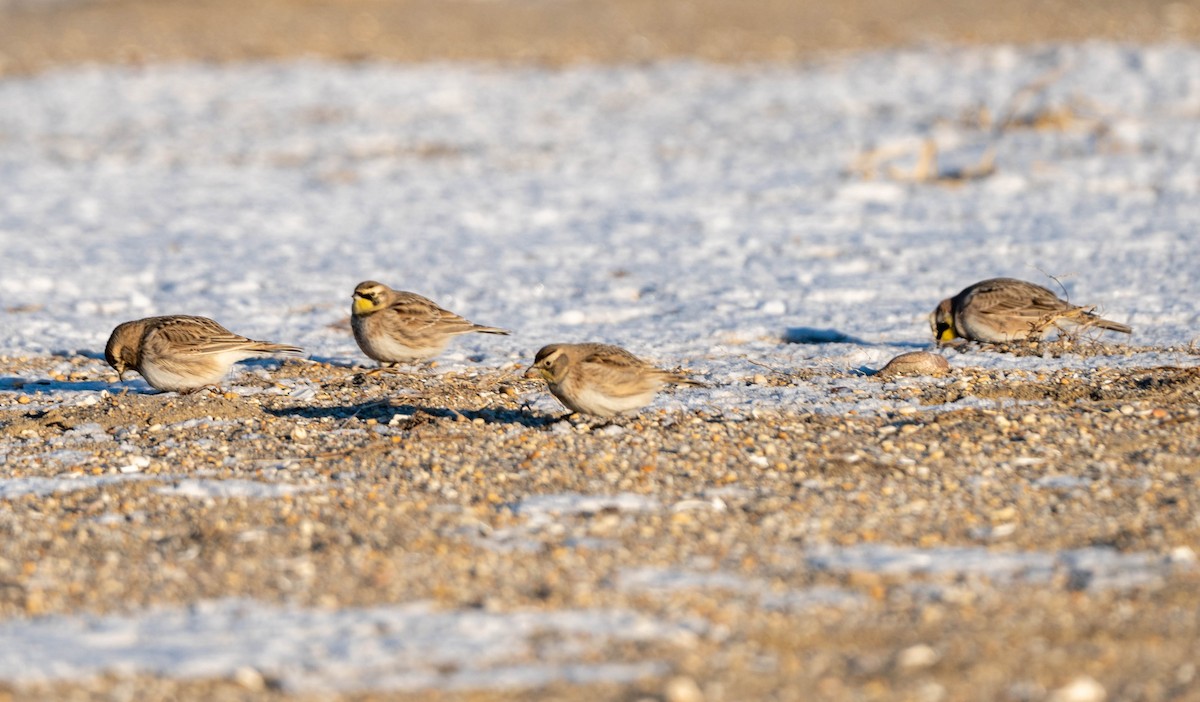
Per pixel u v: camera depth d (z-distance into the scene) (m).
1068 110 33.59
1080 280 19.33
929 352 14.52
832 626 8.27
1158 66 40.12
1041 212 24.83
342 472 11.39
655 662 7.83
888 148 29.45
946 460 11.36
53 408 13.72
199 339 13.58
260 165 32.47
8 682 7.67
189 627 8.39
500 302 19.44
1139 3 52.75
